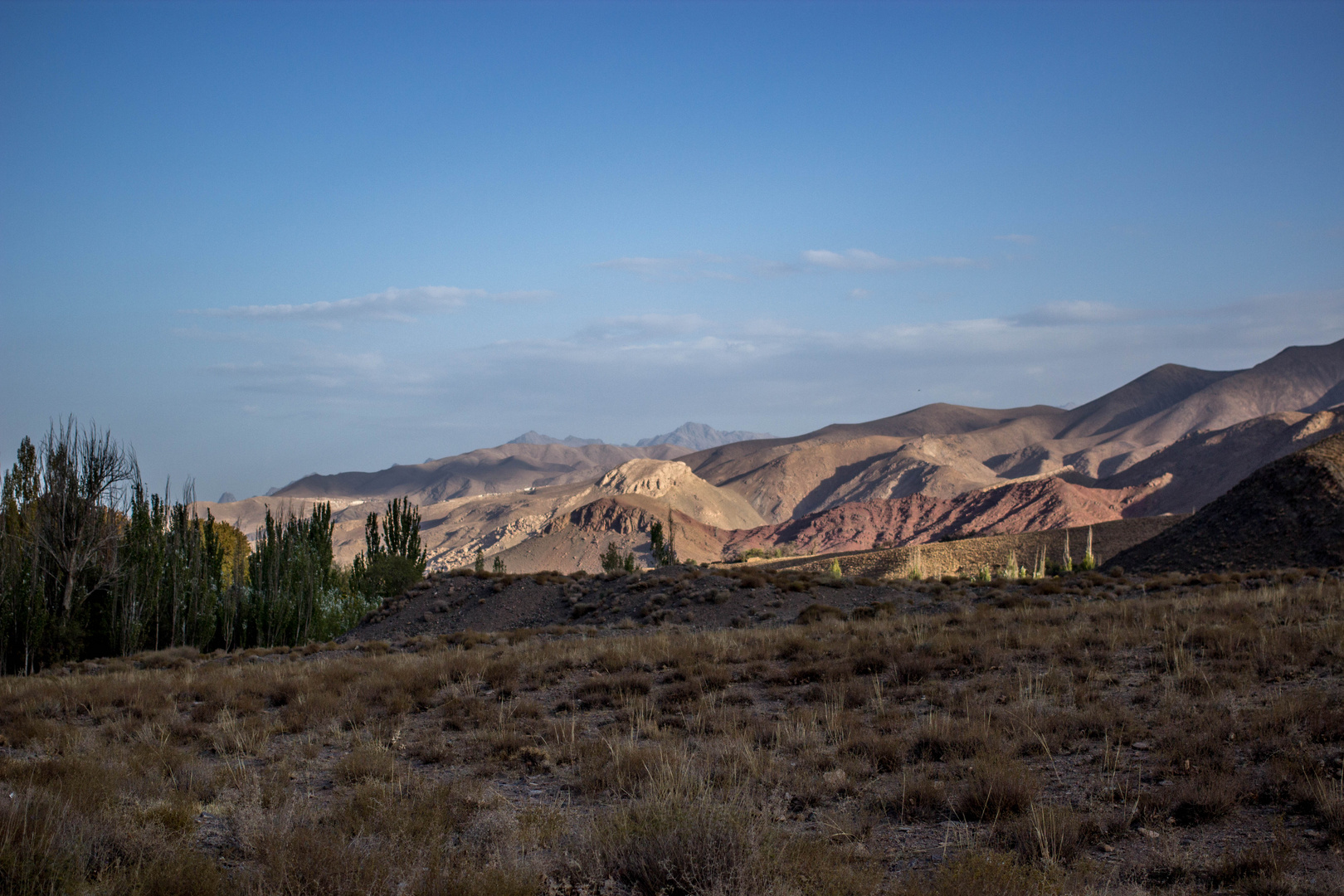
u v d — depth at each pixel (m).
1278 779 9.19
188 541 48.22
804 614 32.09
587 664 21.70
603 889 7.26
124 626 40.75
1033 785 9.48
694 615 34.84
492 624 39.84
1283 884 6.75
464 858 7.81
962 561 95.12
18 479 43.44
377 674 21.47
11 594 37.19
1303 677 14.02
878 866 7.74
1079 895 6.69
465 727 15.35
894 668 18.16
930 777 10.75
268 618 49.38
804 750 11.89
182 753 13.11
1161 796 9.00
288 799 10.16
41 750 14.44
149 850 7.77
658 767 10.73
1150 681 14.74
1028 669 16.69
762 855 7.36
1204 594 28.45
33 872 6.93
